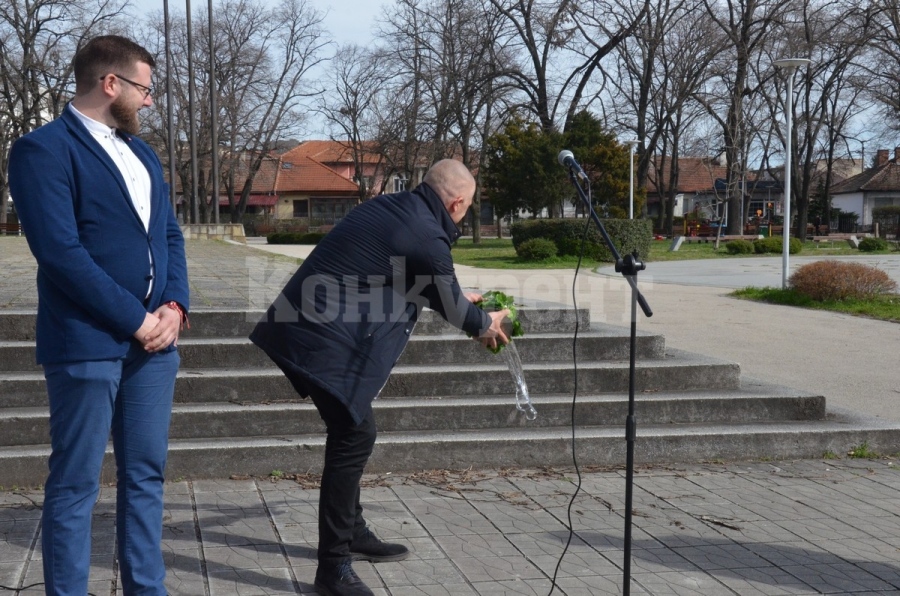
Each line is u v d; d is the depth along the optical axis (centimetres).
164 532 396
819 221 5747
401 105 3762
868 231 5769
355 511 361
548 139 3597
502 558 378
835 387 759
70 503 288
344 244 335
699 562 378
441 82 3869
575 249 2550
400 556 373
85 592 293
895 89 3691
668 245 3747
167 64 2588
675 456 531
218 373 540
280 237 3775
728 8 3703
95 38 296
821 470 521
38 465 456
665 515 436
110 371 287
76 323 282
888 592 351
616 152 3581
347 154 5847
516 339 606
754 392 593
